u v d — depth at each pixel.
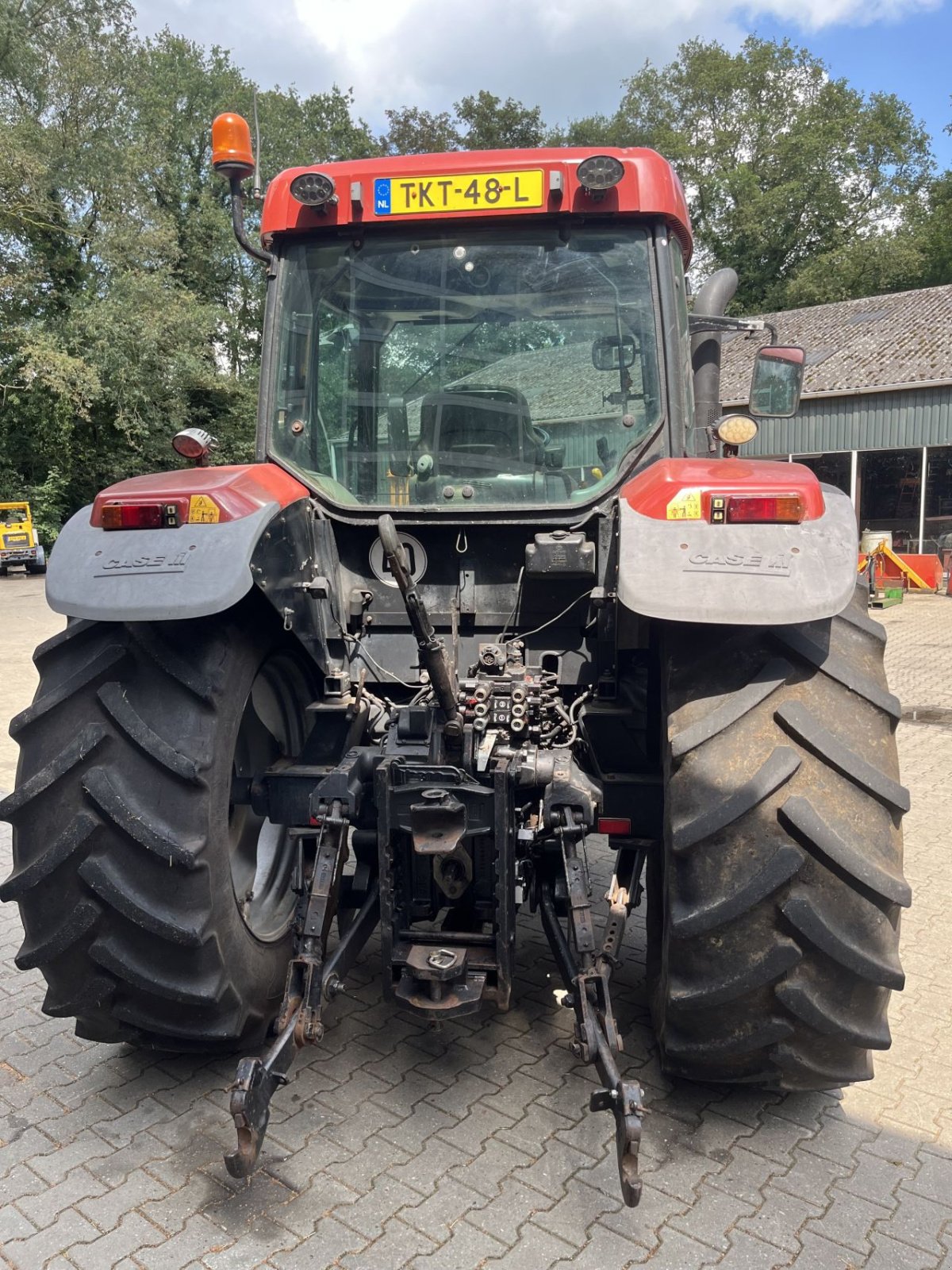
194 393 28.34
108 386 24.38
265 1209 2.20
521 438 2.92
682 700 2.27
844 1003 2.18
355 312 3.00
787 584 2.10
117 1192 2.27
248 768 2.86
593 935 2.34
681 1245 2.08
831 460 21.27
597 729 2.70
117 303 24.47
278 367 3.03
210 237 31.28
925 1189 2.27
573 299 2.91
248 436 29.20
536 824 2.54
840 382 20.80
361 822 2.63
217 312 26.97
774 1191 2.25
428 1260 2.04
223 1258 2.06
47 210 25.53
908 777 5.92
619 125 44.72
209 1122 2.53
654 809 2.59
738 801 2.08
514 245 2.93
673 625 2.35
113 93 26.92
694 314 3.71
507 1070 2.73
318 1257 2.05
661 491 2.26
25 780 2.29
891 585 16.97
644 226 2.89
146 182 28.33
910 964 3.47
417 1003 2.32
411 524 2.85
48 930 2.29
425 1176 2.30
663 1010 2.40
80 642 2.41
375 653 2.92
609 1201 2.21
